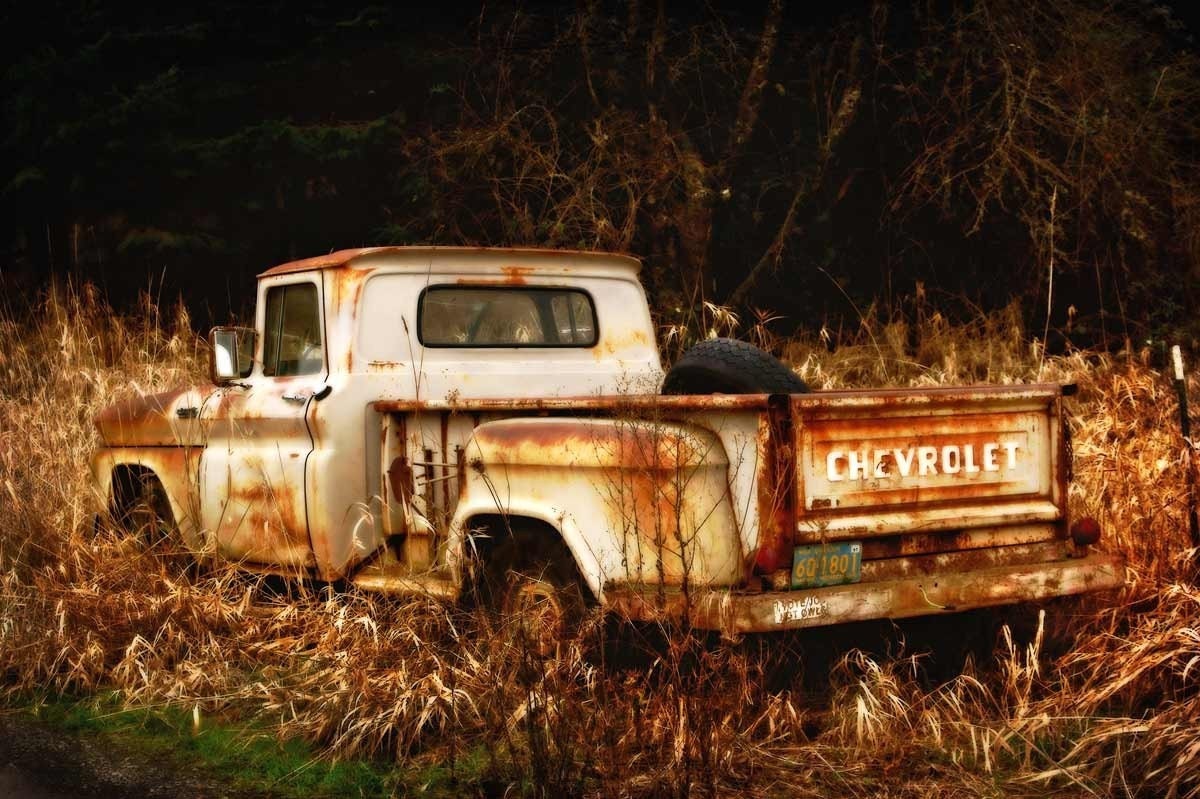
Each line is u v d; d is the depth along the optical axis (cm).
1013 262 1185
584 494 436
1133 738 409
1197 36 1297
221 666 503
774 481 404
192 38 1206
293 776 404
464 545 484
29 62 1221
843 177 1235
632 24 1158
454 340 580
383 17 1207
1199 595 489
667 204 1143
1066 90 1118
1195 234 1136
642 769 389
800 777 391
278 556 563
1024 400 461
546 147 1170
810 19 1212
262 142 1175
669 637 410
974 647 493
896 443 431
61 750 436
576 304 625
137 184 1244
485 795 382
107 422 673
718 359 507
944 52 1167
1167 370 865
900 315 1133
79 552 605
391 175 1229
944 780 391
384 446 539
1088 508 571
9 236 1303
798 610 400
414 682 437
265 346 599
